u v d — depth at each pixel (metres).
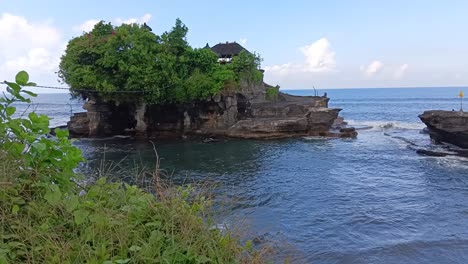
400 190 22.34
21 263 2.77
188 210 3.77
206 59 47.97
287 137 44.75
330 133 45.44
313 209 18.53
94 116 46.06
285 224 16.20
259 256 3.81
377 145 39.56
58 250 2.89
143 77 41.22
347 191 22.06
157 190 3.97
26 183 3.26
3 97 3.54
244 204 17.98
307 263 12.06
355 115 92.06
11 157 3.34
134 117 48.22
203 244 3.43
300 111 48.84
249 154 35.06
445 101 167.38
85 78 40.38
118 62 40.72
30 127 3.64
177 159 32.97
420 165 29.56
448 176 25.77
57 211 3.25
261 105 51.06
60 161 3.60
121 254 3.04
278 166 29.58
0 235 2.84
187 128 47.62
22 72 3.62
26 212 3.14
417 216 17.66
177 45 46.56
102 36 44.78
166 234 3.37
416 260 13.10
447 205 19.33
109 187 3.87
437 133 37.34
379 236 15.22
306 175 26.38
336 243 14.37
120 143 42.38
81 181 3.94
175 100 45.66
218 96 46.75
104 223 3.20
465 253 13.62
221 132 45.28
